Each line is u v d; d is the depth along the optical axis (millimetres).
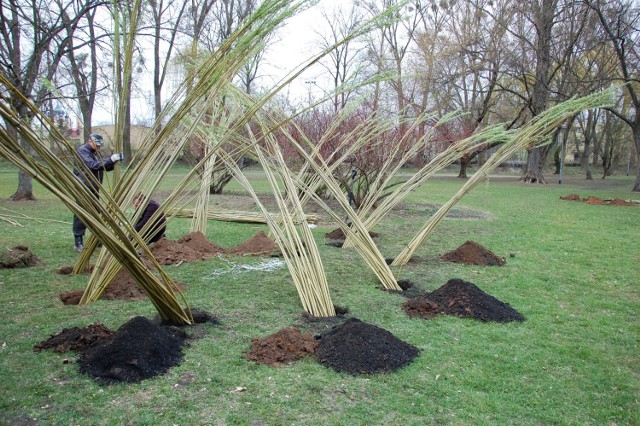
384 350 3668
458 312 4746
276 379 3314
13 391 3008
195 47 5039
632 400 3283
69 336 3699
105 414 2818
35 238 7801
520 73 24594
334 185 5965
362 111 11445
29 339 3789
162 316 4191
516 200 17281
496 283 6047
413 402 3107
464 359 3783
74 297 4805
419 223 11125
